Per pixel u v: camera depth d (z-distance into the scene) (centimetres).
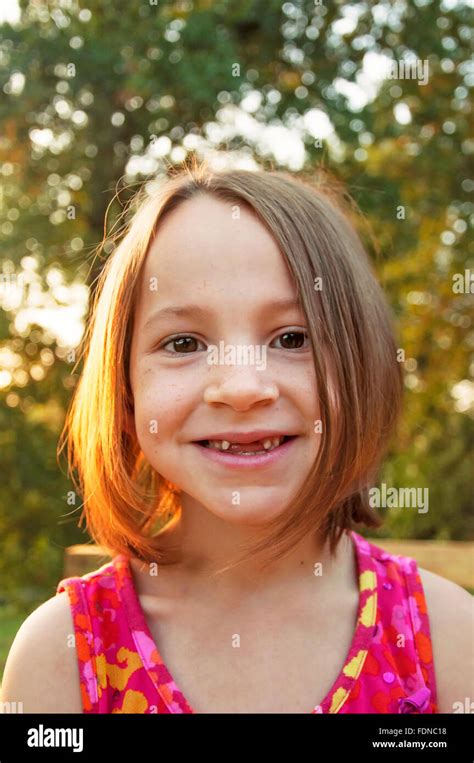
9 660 105
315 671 101
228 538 103
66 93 640
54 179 685
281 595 104
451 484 701
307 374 96
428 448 717
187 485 96
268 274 96
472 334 699
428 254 705
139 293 103
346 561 115
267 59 705
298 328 97
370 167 662
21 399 706
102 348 112
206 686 100
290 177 125
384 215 652
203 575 105
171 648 103
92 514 122
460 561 434
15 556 720
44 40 623
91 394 117
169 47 611
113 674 103
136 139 666
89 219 689
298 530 97
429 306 699
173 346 97
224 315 94
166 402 95
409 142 671
